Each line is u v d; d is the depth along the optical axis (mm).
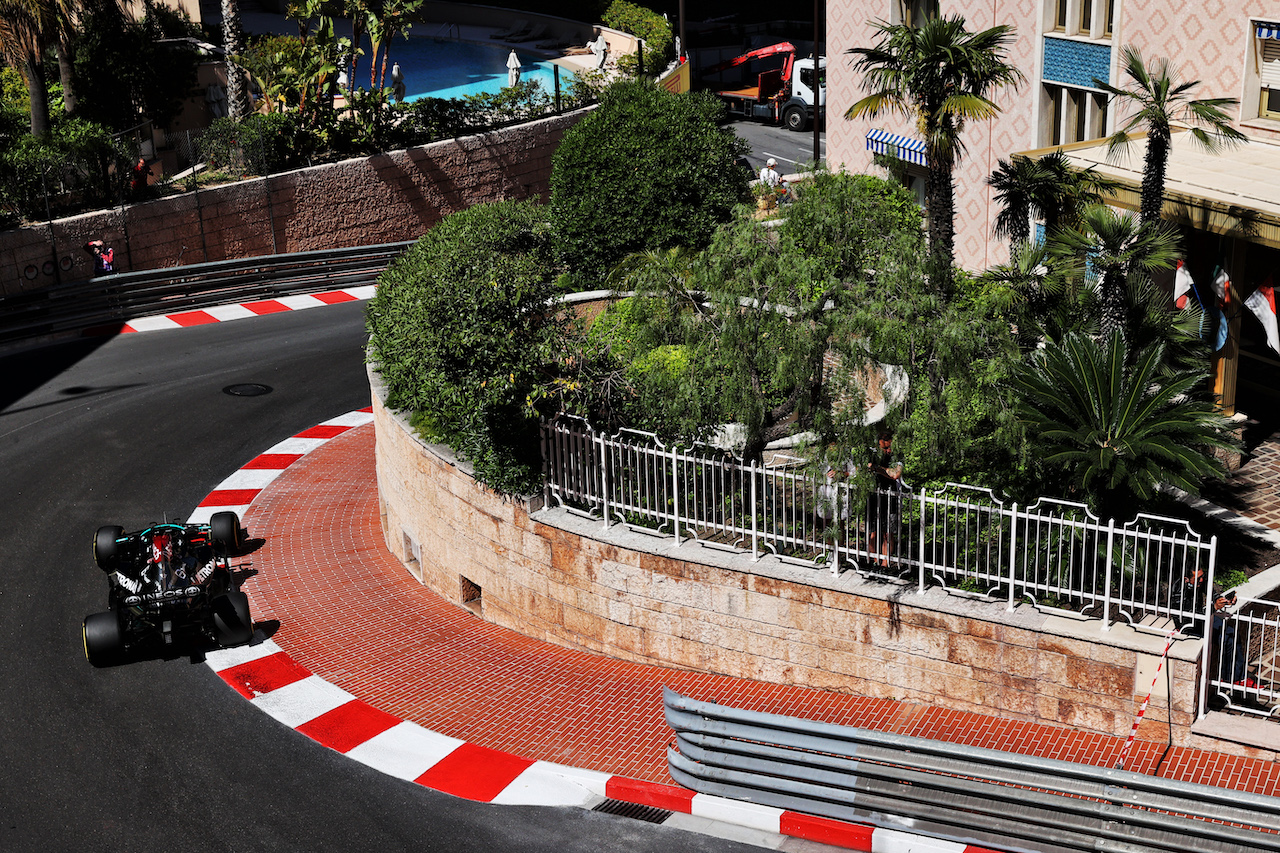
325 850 11406
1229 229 14773
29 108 36781
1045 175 16016
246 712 14016
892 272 12586
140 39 36281
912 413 12875
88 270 30547
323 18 35594
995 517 12906
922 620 12242
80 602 16906
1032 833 10445
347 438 23484
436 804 12070
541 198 39281
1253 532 13805
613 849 11250
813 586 12750
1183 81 18375
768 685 13359
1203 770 10867
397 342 16797
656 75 44562
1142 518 12656
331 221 34688
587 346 15375
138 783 12617
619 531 14102
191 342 28609
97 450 22609
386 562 18469
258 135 33500
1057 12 21531
